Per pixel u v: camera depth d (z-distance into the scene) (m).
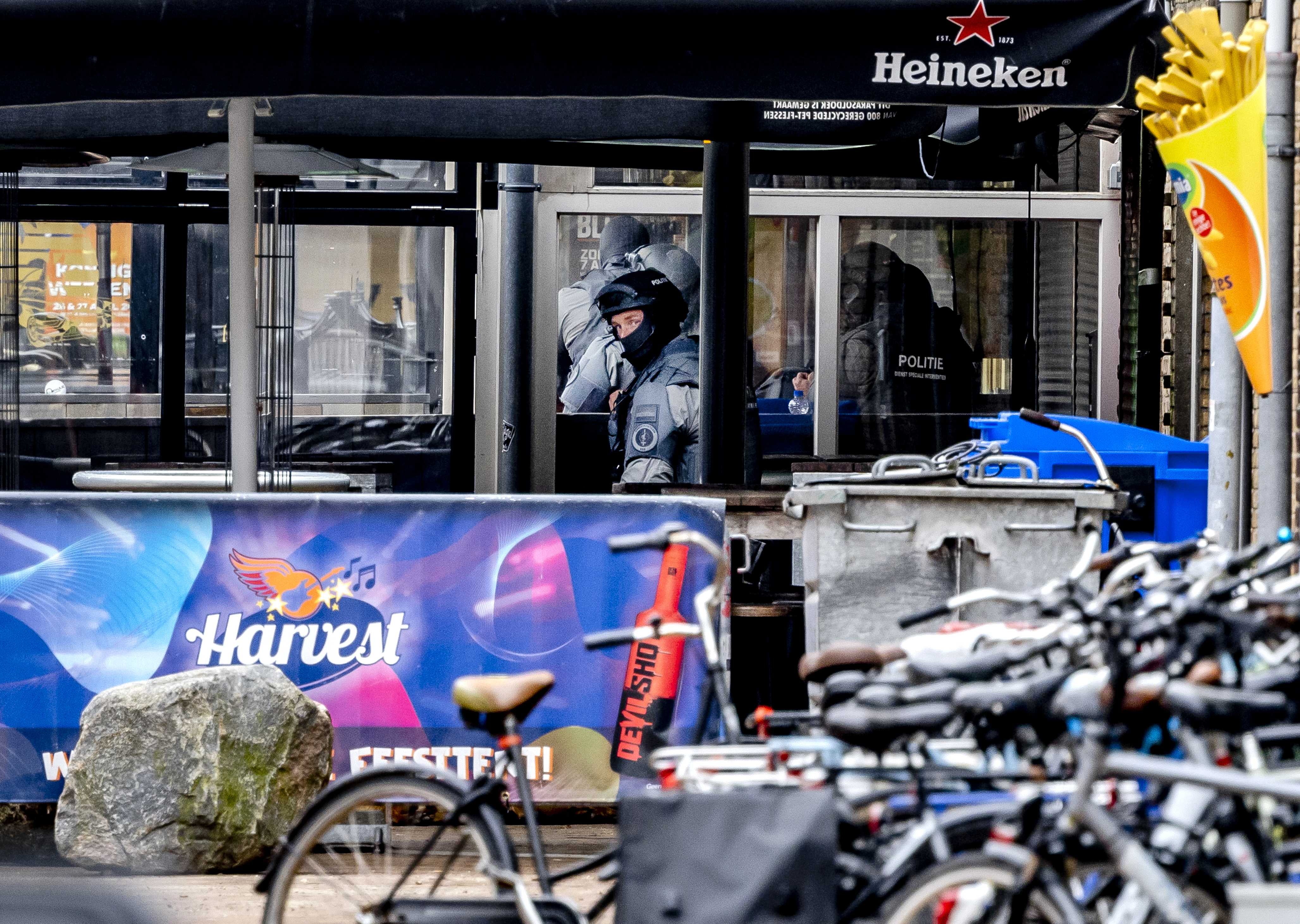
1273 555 16.61
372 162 43.75
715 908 12.16
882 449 48.75
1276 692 12.75
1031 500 22.02
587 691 22.42
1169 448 27.73
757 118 34.06
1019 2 20.55
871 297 48.47
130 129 33.38
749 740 14.48
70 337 44.41
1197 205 20.75
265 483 30.41
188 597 22.38
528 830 14.51
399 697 22.41
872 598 22.17
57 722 22.27
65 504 22.36
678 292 47.72
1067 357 48.75
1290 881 12.45
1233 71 20.38
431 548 22.50
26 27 20.17
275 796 20.62
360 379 44.97
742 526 26.58
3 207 35.31
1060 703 11.55
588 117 34.47
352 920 15.84
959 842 12.16
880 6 20.41
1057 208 48.09
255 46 20.12
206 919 18.27
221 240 44.25
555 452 47.66
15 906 7.75
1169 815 12.15
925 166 36.50
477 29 20.19
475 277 43.75
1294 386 24.91
